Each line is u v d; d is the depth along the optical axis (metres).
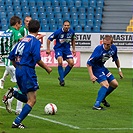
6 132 16.28
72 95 27.28
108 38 22.19
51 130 16.72
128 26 56.28
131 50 48.91
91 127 17.47
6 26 55.31
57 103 24.08
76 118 19.55
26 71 16.97
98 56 22.20
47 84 32.62
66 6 58.25
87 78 37.41
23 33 24.03
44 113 20.78
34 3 58.03
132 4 58.69
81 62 48.75
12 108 22.16
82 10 57.84
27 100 18.95
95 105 22.12
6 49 20.48
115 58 23.91
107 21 57.31
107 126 17.73
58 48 32.91
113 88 23.27
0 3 57.66
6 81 34.38
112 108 22.69
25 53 17.03
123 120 19.23
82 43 48.47
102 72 22.64
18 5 57.75
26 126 17.59
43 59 47.91
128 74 41.78
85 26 56.31
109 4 58.75
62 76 31.92
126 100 25.62
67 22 32.59
